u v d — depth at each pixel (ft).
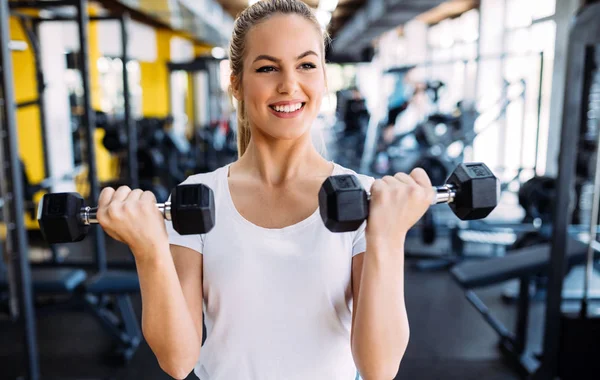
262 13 2.59
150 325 2.38
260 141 2.71
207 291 2.62
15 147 6.42
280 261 2.53
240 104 3.08
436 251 14.05
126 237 2.26
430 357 8.34
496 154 20.74
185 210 2.21
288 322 2.54
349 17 36.42
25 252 6.68
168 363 2.46
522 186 11.52
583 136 10.66
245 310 2.54
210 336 2.64
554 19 15.49
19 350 8.76
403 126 23.67
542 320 9.73
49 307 8.31
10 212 6.63
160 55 34.04
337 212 2.23
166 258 2.31
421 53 30.48
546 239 10.74
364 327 2.34
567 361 6.73
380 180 2.40
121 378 7.77
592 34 5.76
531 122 20.36
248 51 2.60
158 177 17.07
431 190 2.35
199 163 21.52
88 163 9.59
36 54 11.50
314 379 2.58
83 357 8.46
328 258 2.54
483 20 20.93
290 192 2.69
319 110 2.69
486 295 11.01
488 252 13.87
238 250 2.56
